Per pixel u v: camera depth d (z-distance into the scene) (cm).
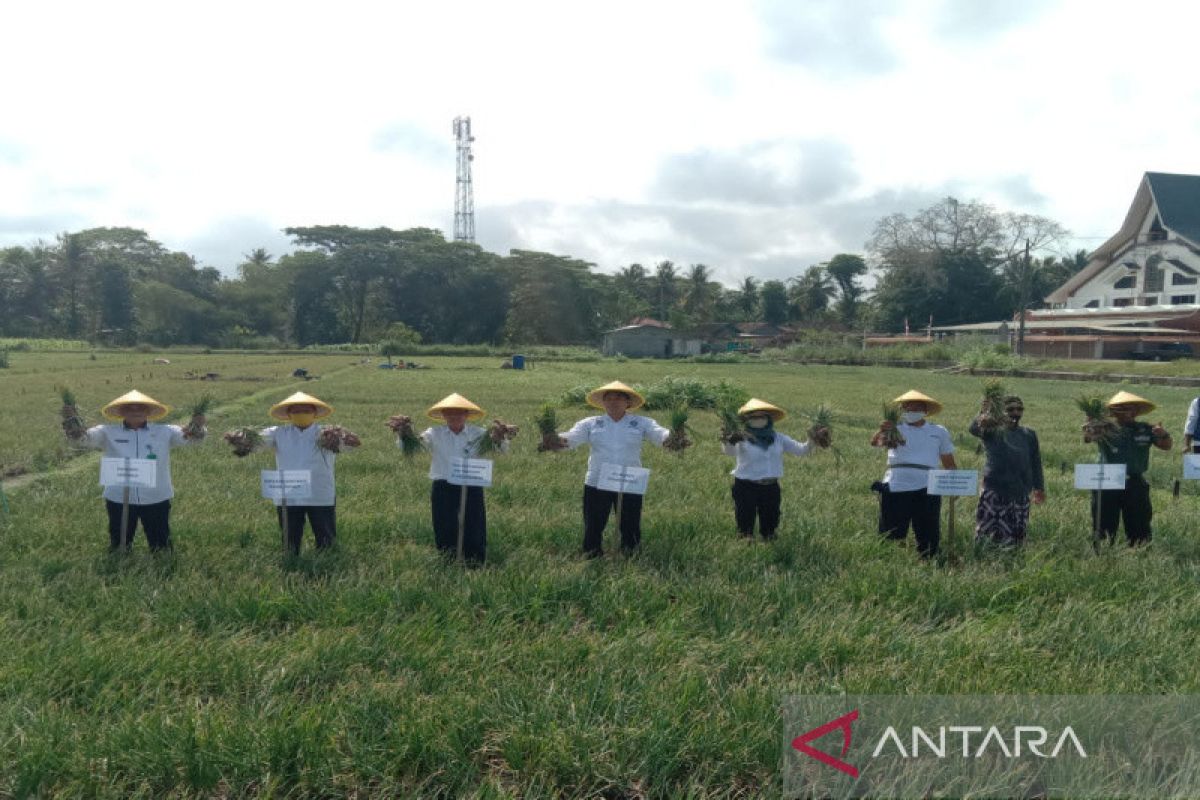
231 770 477
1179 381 4625
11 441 1858
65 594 752
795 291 14688
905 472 974
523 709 533
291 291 13050
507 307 13175
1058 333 8744
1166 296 9681
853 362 8119
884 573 820
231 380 4409
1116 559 893
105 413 898
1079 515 1148
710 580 794
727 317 14688
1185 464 1011
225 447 1778
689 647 629
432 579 793
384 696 541
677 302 14300
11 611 694
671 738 496
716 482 1406
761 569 862
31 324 12975
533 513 1124
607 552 941
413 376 5122
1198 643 652
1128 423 999
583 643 634
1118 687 554
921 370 6806
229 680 579
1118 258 10156
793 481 1433
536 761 489
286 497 886
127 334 11950
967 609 752
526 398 3400
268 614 704
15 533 980
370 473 1476
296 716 517
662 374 5772
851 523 1094
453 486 920
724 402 1023
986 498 972
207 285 13450
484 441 887
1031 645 650
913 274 11725
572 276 12925
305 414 922
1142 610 726
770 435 995
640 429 952
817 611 720
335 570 827
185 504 1165
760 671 598
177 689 565
